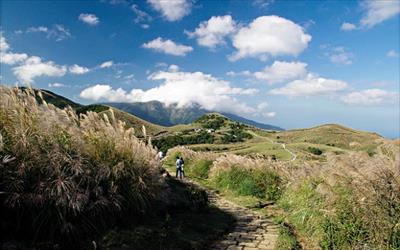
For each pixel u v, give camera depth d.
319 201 9.32
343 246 7.16
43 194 5.88
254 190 15.85
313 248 8.02
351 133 125.00
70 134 7.30
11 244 5.45
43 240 5.86
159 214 8.87
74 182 6.27
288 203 12.85
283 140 132.25
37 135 6.67
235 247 8.10
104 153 7.66
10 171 5.88
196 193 11.81
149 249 6.74
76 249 6.09
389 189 6.88
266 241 8.68
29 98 7.29
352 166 7.90
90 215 6.64
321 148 93.25
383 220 6.54
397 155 7.42
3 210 5.80
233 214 11.93
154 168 8.57
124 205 7.49
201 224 9.41
